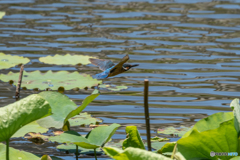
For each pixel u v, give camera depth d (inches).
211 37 635.5
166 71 494.6
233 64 519.8
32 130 302.8
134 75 483.8
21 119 217.9
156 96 415.5
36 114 221.3
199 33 657.0
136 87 445.7
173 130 319.3
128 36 637.3
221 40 621.6
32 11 772.0
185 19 735.7
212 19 736.3
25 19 714.8
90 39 617.3
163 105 389.7
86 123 324.8
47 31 650.2
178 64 518.3
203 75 481.4
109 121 346.3
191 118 355.9
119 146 289.1
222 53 563.2
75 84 432.1
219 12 783.7
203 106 386.9
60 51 554.9
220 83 454.9
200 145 219.6
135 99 407.8
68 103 283.9
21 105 221.6
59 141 299.0
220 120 237.8
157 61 528.1
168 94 422.0
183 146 223.8
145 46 589.9
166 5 845.2
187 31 666.8
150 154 193.8
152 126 337.4
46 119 269.9
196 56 550.3
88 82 441.7
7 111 219.0
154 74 485.7
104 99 407.5
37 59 525.3
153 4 855.1
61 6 821.9
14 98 393.1
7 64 487.5
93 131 256.7
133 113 368.8
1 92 410.0
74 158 273.3
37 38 612.7
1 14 725.3
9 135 216.5
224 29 677.3
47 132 319.3
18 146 290.4
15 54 536.4
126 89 438.9
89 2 867.4
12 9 781.9
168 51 569.9
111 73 271.0
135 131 243.8
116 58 525.3
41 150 284.2
